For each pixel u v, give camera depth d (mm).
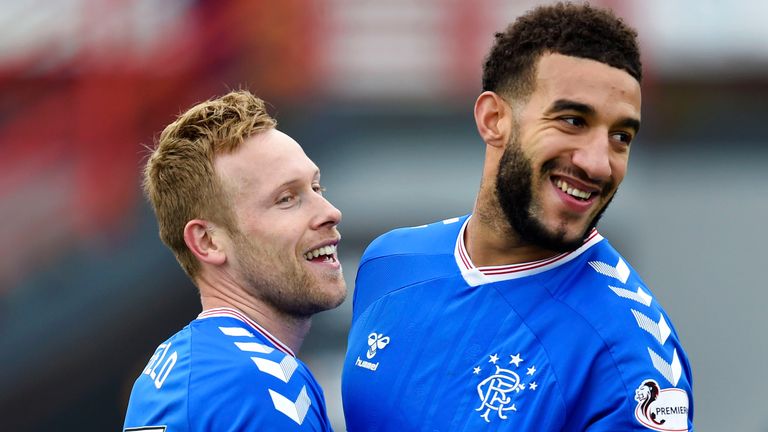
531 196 8844
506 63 9023
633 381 8352
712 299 25984
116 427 26188
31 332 25812
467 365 9102
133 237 26000
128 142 26078
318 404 8820
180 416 8453
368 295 10227
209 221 9242
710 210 26734
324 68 26750
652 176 27297
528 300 9070
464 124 26797
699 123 27609
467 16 26859
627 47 8641
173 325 26188
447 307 9453
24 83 26531
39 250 26125
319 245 9336
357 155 26641
